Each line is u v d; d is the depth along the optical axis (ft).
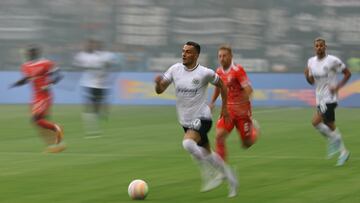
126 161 72.23
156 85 53.78
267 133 100.68
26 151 81.76
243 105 59.77
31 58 84.94
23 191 54.75
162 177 61.57
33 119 83.56
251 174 63.41
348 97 153.58
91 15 181.68
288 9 176.04
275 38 175.94
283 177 61.52
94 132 102.42
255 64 176.86
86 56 106.32
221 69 60.03
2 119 123.75
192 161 71.92
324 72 72.79
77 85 161.99
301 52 174.50
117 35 180.34
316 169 66.49
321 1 174.19
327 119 72.43
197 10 178.60
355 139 93.56
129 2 180.04
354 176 62.03
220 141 58.08
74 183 58.44
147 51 178.60
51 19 182.09
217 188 55.88
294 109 149.28
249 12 177.17
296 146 85.25
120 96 161.38
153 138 95.09
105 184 57.82
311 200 50.67
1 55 181.06
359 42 171.94
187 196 52.60
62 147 80.94
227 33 177.88
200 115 53.06
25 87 163.12
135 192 50.93
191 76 52.80
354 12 172.14
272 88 158.51
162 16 178.91
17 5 182.50
